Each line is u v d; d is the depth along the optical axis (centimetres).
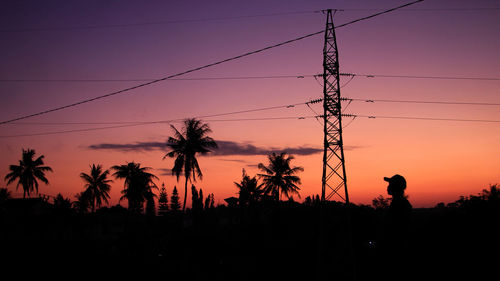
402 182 384
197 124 5106
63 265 2917
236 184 7306
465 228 2527
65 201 7012
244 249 4434
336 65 2847
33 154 6619
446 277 1684
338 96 2795
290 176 6275
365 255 2878
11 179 6397
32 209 6381
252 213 6775
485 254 2016
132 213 7075
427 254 2075
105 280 2180
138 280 2262
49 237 6000
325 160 2722
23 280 2106
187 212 10706
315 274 2691
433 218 2925
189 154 5019
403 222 360
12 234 5634
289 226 5525
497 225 2464
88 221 7088
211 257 3881
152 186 6788
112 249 4591
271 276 2659
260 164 6350
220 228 7006
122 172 6494
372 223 4088
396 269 348
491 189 3306
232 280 2472
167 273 2658
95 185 7588
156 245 4734
